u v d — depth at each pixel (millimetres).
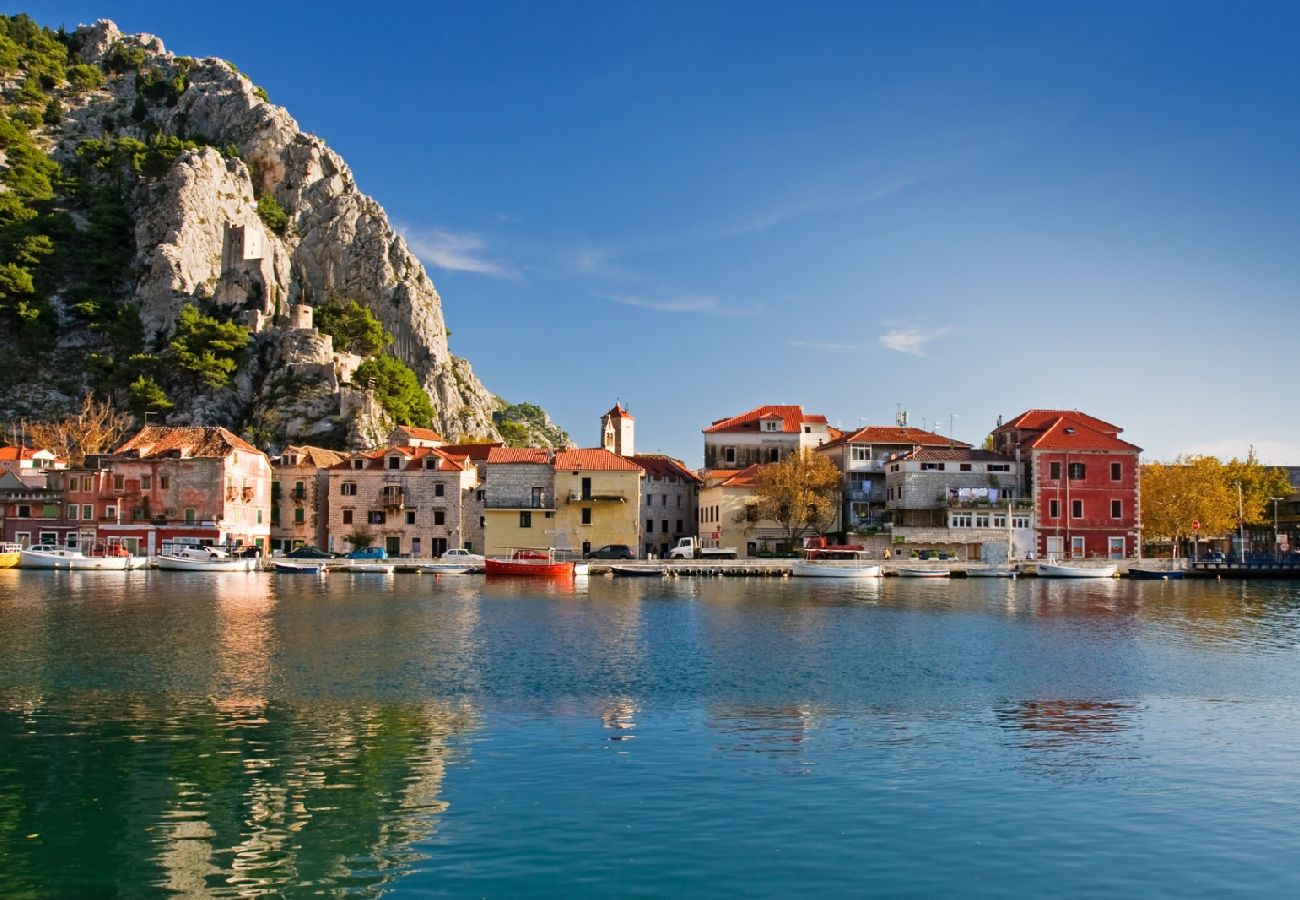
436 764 27844
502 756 28672
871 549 117312
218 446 122625
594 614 66000
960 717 34281
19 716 33500
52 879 20188
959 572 106688
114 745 29688
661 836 22375
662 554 135625
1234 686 40312
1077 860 21266
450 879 20141
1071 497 116312
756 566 107438
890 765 28062
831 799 24953
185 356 187750
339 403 181625
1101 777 27078
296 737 30750
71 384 195375
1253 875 20578
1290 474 163125
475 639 52750
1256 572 106562
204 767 27469
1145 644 52625
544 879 20109
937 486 119312
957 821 23516
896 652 49031
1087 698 37688
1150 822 23578
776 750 29594
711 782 26266
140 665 43375
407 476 129375
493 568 105250
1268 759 29016
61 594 78062
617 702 36312
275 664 44000
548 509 122688
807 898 19328
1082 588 93875
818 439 142500
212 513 119812
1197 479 123000
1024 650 49969
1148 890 19859
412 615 64312
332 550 128500
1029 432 122812
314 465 135500
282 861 21047
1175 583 101188
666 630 57344
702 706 35688
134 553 119938
